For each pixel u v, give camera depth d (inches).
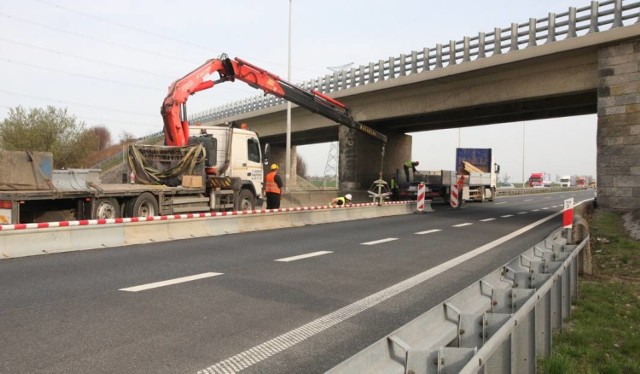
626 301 292.7
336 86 1348.4
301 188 2674.7
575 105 1060.5
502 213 1021.8
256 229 615.5
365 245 481.1
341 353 179.6
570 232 387.9
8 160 447.2
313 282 300.5
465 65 995.3
